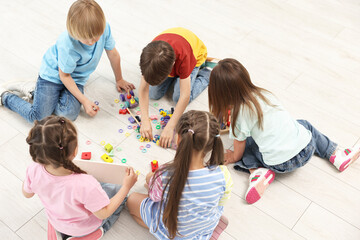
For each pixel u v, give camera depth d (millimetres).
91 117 1658
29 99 1708
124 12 2186
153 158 1521
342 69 1889
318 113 1693
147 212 1198
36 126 922
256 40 2039
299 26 2119
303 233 1312
